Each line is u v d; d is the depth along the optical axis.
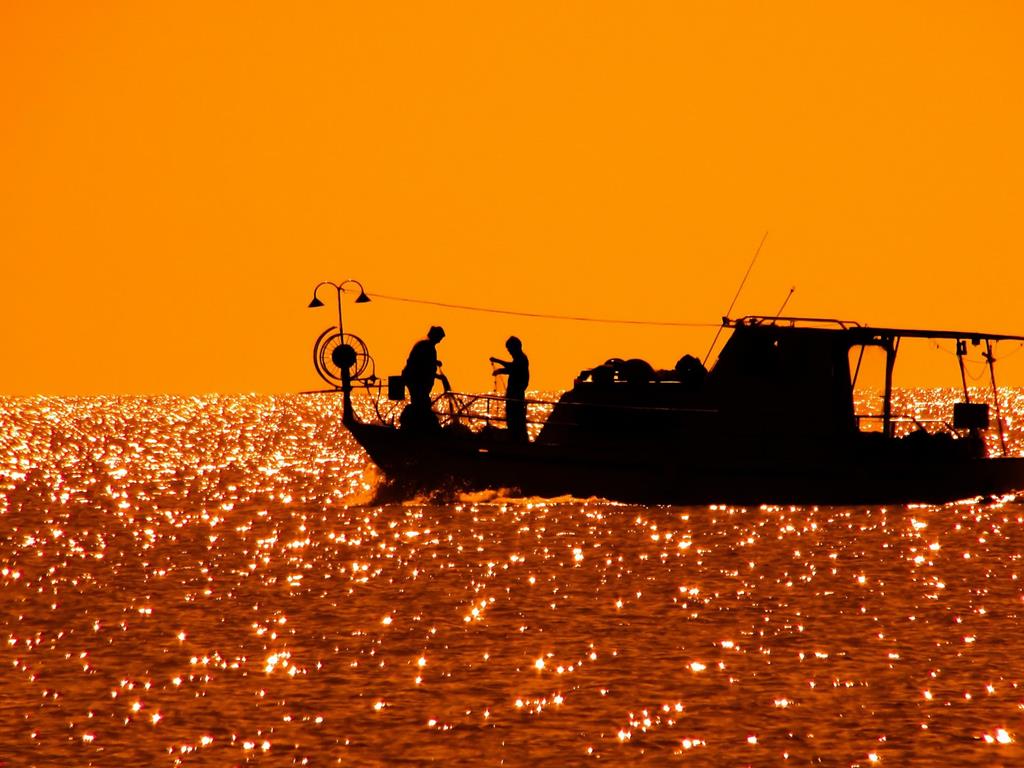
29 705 72.31
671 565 117.50
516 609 98.12
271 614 97.19
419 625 92.62
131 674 79.12
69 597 105.00
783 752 64.31
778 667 79.88
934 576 111.62
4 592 107.38
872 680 76.75
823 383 145.75
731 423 145.25
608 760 63.25
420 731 67.69
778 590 105.38
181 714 70.69
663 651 84.12
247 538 141.50
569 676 78.06
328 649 85.38
